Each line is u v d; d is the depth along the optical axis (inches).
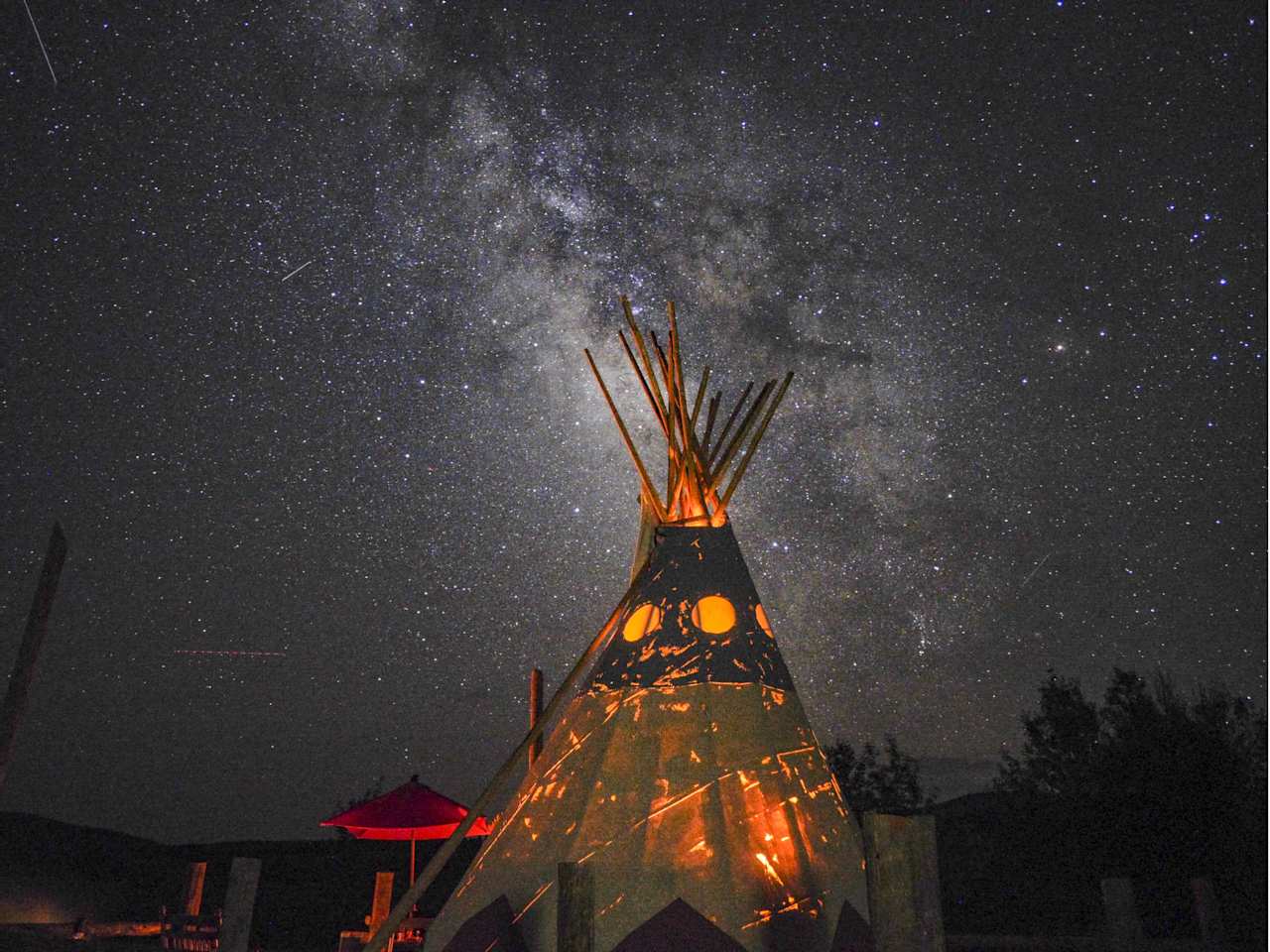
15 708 189.5
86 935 240.1
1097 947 245.9
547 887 162.4
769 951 152.5
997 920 405.4
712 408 217.3
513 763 172.6
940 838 493.4
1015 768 474.6
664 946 151.4
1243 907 371.9
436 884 591.8
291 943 475.5
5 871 559.8
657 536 205.5
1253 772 416.8
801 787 176.1
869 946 160.1
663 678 185.0
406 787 325.1
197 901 239.5
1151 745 422.0
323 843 745.0
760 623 197.5
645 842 163.5
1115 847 409.4
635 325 225.8
